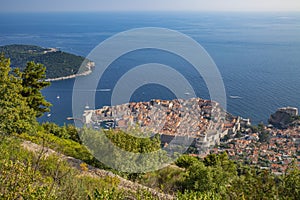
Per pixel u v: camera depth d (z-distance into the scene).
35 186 3.67
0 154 5.18
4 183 3.62
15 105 9.64
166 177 8.73
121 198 4.30
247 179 5.52
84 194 5.13
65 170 6.58
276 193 5.20
